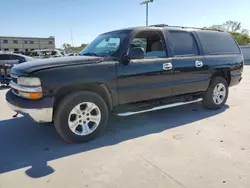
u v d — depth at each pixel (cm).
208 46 471
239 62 526
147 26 394
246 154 291
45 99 291
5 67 826
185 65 419
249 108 512
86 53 407
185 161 274
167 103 426
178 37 424
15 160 282
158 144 324
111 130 381
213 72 472
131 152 300
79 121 327
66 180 238
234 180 235
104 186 227
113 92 341
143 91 372
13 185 230
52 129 387
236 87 809
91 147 317
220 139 338
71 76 302
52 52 2359
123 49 349
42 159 284
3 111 498
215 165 264
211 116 454
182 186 226
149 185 228
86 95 323
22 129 388
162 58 390
